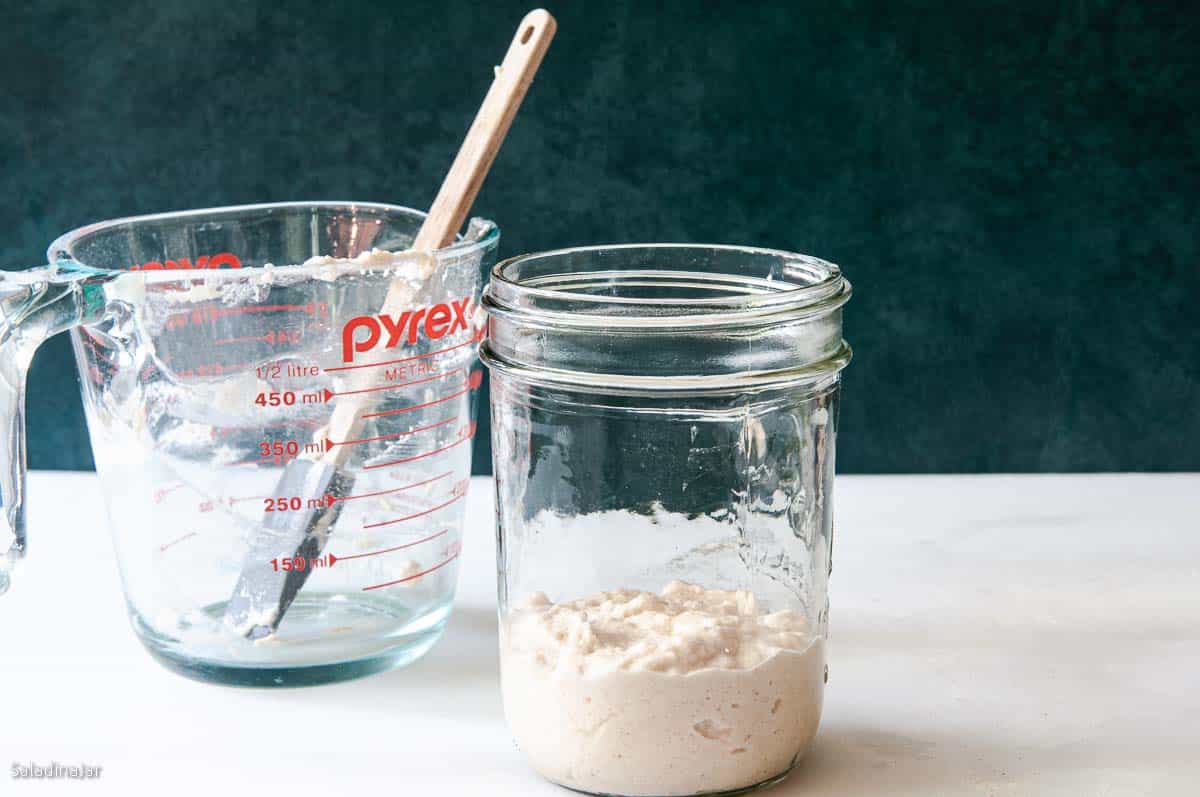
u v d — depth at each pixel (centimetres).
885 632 87
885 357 129
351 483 79
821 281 67
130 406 77
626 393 64
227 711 78
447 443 82
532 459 68
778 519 68
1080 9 120
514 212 125
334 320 77
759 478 68
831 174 123
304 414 78
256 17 121
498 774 70
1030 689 79
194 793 68
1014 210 125
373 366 78
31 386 130
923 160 123
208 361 76
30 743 74
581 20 120
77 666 84
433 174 124
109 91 123
